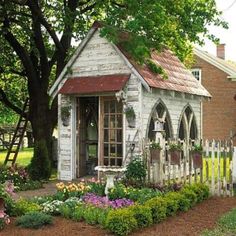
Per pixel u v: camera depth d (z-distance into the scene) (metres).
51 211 10.80
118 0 20.14
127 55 16.28
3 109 30.89
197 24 20.61
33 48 21.00
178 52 21.91
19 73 23.00
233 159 15.23
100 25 16.83
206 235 9.41
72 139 17.58
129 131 15.96
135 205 10.27
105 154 16.80
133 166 14.40
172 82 17.64
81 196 12.00
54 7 20.92
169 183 13.87
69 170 17.62
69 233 9.26
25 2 19.09
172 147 14.06
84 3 22.27
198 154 13.95
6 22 19.89
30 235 9.09
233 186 15.11
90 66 17.08
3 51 21.80
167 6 18.92
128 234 9.34
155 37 17.44
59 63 21.33
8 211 10.61
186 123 19.12
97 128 18.38
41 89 20.95
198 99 20.16
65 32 20.81
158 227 10.02
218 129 32.75
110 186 12.42
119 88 15.66
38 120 20.72
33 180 17.47
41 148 18.14
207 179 14.09
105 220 9.60
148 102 16.27
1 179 16.06
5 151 37.97
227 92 32.50
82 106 18.11
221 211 11.83
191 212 11.62
